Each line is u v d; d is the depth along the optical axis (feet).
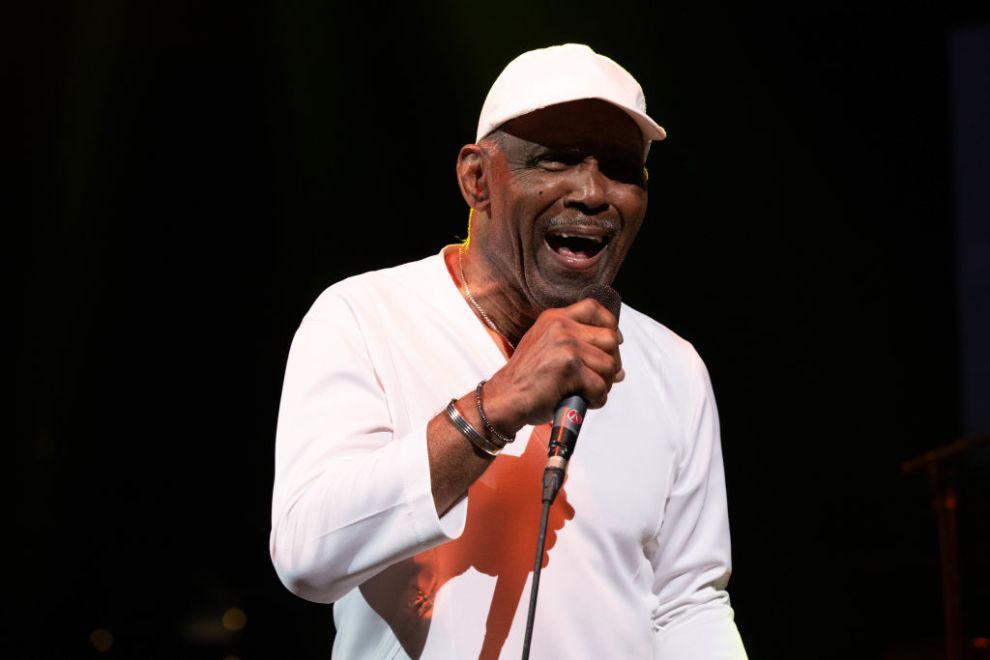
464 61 74.43
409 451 17.10
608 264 20.10
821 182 79.92
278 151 77.97
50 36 74.33
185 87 79.15
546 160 19.62
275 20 74.74
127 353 80.84
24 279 79.25
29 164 77.97
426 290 21.08
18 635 66.28
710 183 80.18
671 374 22.36
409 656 18.60
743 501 81.56
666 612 21.40
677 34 77.71
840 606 74.90
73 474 78.74
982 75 76.89
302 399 18.94
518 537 19.31
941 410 79.36
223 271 81.10
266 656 65.00
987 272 77.51
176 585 71.00
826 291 80.59
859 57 78.95
